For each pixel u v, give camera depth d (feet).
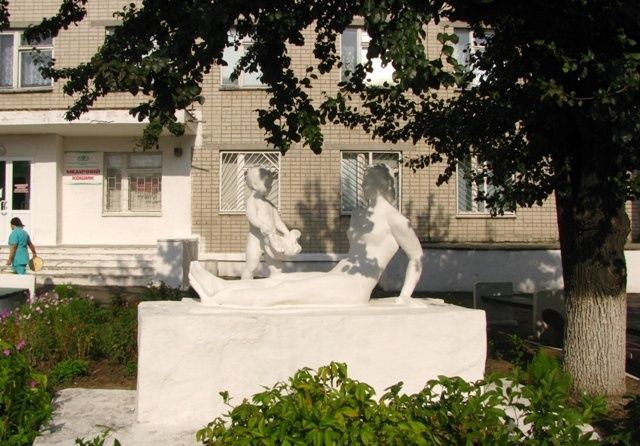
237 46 18.29
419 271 16.20
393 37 11.44
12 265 41.57
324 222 50.90
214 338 13.78
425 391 9.96
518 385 10.19
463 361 14.64
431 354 14.48
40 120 48.39
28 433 12.35
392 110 23.04
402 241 15.87
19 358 13.33
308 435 8.36
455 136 22.04
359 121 23.25
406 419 9.09
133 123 48.19
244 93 51.31
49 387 17.10
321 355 13.99
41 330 20.49
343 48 50.01
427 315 14.52
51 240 52.90
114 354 20.76
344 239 50.90
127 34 16.98
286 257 17.20
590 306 18.06
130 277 45.37
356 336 14.15
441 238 50.70
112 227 53.88
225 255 51.08
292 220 50.90
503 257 46.75
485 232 50.90
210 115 51.47
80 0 22.41
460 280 46.57
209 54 14.85
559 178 18.90
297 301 15.07
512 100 17.44
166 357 13.69
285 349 13.91
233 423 9.35
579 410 10.32
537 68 15.71
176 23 16.84
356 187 51.29
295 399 9.31
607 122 15.58
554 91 14.08
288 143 15.83
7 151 53.06
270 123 16.19
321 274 15.83
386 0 11.51
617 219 17.98
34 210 53.01
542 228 51.16
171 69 15.02
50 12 53.11
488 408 9.10
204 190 51.62
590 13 13.88
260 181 17.44
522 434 9.20
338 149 50.83
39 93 52.95
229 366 13.79
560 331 25.84
